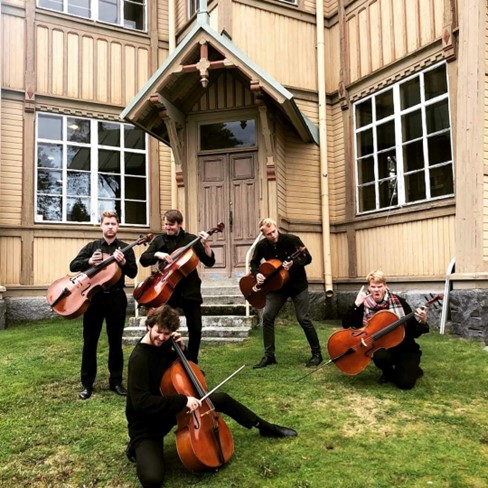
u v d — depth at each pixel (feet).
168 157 33.19
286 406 13.12
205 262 15.83
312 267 30.12
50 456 10.73
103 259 14.32
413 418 12.19
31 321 28.32
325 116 30.83
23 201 29.04
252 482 9.26
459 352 18.33
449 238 23.91
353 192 29.78
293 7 30.91
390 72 27.63
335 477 9.36
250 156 28.02
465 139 21.77
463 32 22.25
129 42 32.83
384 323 14.55
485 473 9.41
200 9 24.68
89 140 31.19
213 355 18.52
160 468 9.20
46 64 30.32
